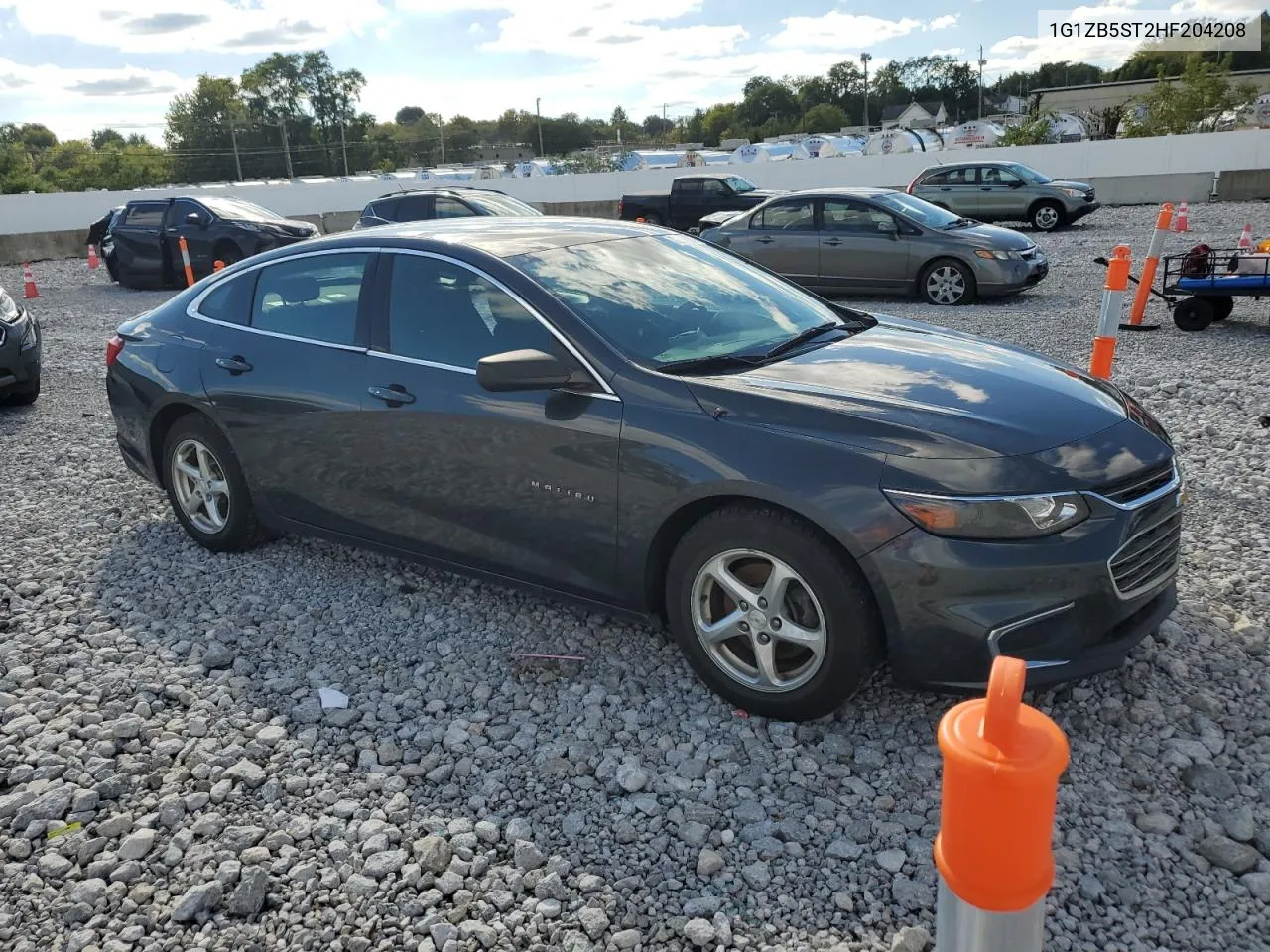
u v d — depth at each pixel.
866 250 12.64
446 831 2.87
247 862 2.77
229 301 4.74
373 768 3.19
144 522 5.46
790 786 3.00
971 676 2.97
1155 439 3.35
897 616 2.97
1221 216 20.75
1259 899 2.50
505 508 3.74
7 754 3.32
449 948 2.44
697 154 48.94
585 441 3.46
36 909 2.65
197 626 4.20
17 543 5.20
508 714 3.47
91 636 4.12
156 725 3.46
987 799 1.24
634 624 4.05
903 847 2.75
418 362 3.95
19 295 18.22
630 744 3.25
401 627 4.13
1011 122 71.69
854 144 50.19
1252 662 3.57
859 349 3.81
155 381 4.83
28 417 8.16
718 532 3.21
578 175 32.12
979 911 1.31
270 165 113.06
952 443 2.99
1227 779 2.92
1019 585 2.90
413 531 4.08
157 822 2.96
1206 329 9.92
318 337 4.30
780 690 3.23
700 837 2.80
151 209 17.97
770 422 3.17
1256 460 5.73
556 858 2.73
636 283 3.98
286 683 3.70
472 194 17.53
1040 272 12.19
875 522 2.94
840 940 2.44
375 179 36.19
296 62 112.19
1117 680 3.47
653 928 2.49
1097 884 2.55
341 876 2.72
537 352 3.48
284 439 4.37
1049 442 3.08
